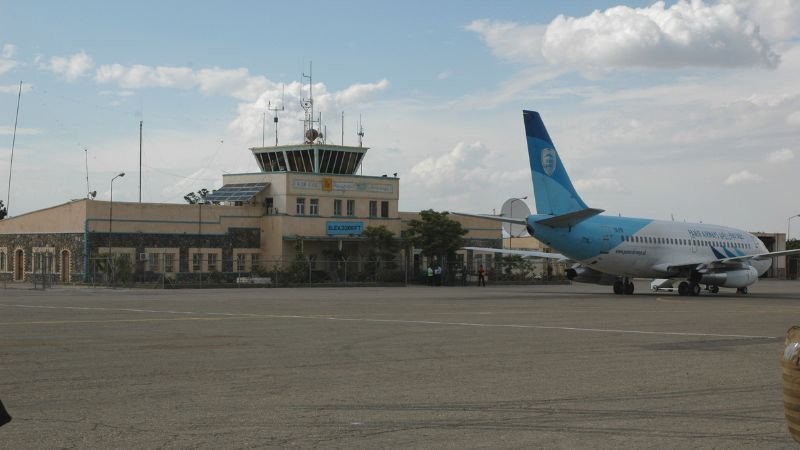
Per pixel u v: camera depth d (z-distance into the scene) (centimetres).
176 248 6325
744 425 1000
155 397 1159
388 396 1177
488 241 7794
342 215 7062
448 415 1045
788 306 3578
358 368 1457
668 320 2656
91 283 5831
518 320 2575
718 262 4694
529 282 7275
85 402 1119
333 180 7012
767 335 2139
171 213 6312
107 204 6006
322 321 2464
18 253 6550
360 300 3797
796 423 627
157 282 5722
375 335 2041
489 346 1817
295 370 1427
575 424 998
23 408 1075
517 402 1137
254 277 6175
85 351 1669
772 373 1433
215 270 6544
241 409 1075
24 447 866
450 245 7106
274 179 6812
